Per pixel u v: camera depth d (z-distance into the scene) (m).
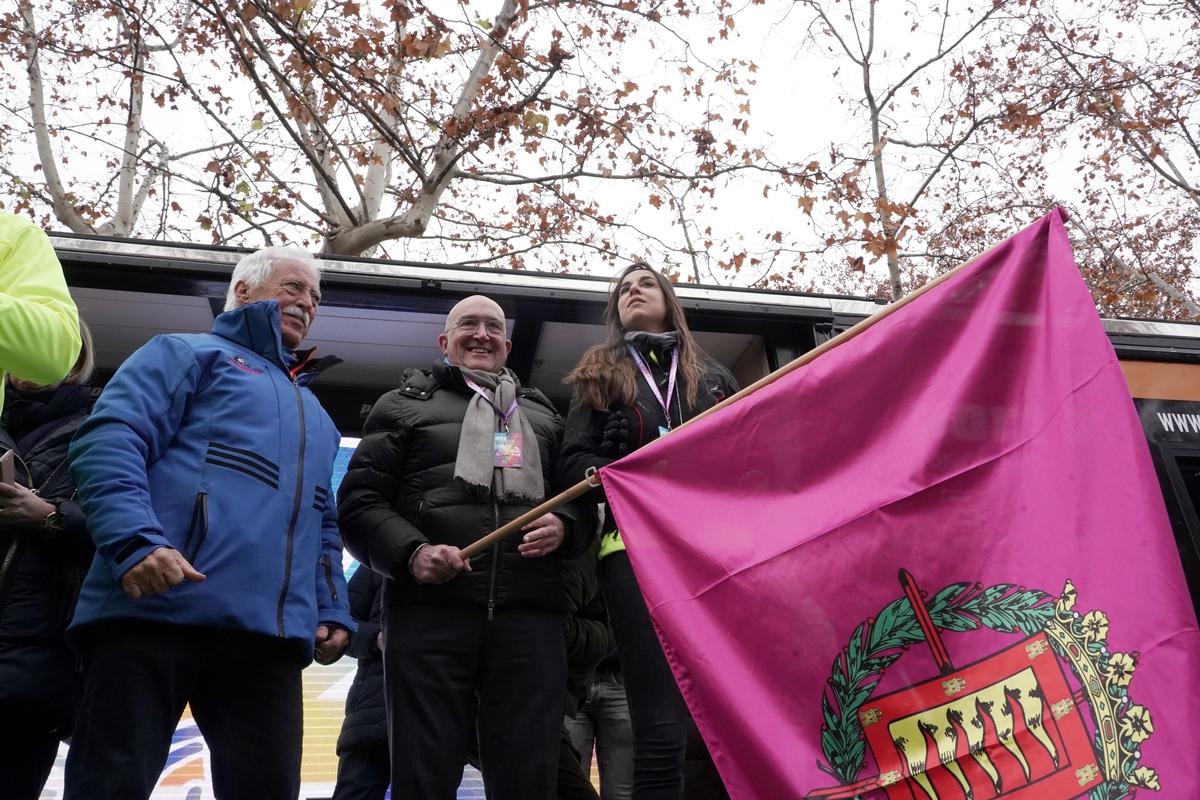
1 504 2.62
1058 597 2.15
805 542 2.49
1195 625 2.00
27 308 2.14
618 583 3.05
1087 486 2.20
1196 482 5.02
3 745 2.62
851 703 2.29
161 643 2.36
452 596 2.92
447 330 3.63
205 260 4.29
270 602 2.50
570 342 5.06
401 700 2.85
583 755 3.93
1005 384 2.44
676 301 3.61
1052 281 2.45
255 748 2.48
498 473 3.14
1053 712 2.10
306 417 2.87
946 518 2.37
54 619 2.70
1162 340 5.14
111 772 2.23
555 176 10.80
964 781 2.14
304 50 8.59
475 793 4.16
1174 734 1.93
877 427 2.58
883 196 11.45
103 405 2.48
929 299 2.65
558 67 9.92
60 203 10.58
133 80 10.96
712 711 2.39
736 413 2.75
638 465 2.78
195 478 2.53
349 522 3.10
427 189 9.82
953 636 2.26
